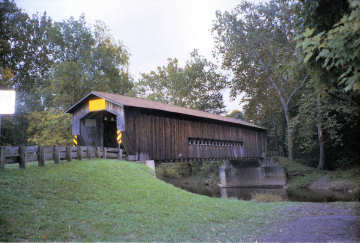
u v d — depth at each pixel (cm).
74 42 2631
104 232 570
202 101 3853
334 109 2247
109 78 2714
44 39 2425
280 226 767
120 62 2938
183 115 1805
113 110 1459
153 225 665
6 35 2116
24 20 2191
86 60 2525
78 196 741
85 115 1605
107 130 1802
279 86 2922
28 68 2230
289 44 2439
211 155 2089
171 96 3994
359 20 355
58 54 2598
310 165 2916
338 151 2736
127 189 908
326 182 2266
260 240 618
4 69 1781
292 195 1850
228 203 1044
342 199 1576
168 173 3500
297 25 576
